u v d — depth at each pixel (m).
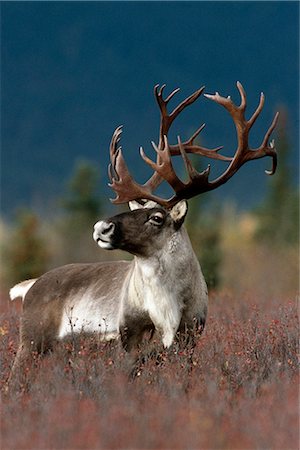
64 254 123.75
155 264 32.06
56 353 33.44
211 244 108.75
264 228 145.12
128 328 32.72
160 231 32.03
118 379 28.91
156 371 30.61
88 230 133.25
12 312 42.09
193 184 33.19
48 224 130.62
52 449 23.97
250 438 24.09
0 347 35.62
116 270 34.53
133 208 33.78
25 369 32.25
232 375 30.69
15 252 116.56
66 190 143.75
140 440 23.94
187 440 23.81
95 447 23.83
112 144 34.00
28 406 27.64
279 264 111.69
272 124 34.31
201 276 32.97
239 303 45.25
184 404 26.98
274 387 28.34
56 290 35.31
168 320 32.06
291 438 24.25
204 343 32.81
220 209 131.38
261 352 32.84
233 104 34.16
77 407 26.66
